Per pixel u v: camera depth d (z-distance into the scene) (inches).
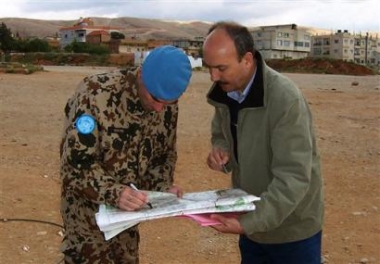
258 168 116.7
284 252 123.5
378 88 984.9
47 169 310.0
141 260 197.9
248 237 126.8
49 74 1200.8
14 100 631.2
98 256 122.0
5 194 257.4
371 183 297.4
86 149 110.2
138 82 109.9
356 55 5561.0
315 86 1035.9
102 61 2832.2
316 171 118.2
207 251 207.5
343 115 561.9
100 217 104.5
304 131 109.6
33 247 204.1
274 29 4945.9
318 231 123.5
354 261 199.5
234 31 106.3
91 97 110.3
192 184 290.5
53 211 240.5
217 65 106.7
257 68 111.3
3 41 3457.2
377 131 463.8
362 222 238.2
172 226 230.2
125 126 112.3
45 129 440.5
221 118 123.3
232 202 105.8
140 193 108.0
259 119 113.7
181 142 396.5
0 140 386.3
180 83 103.0
